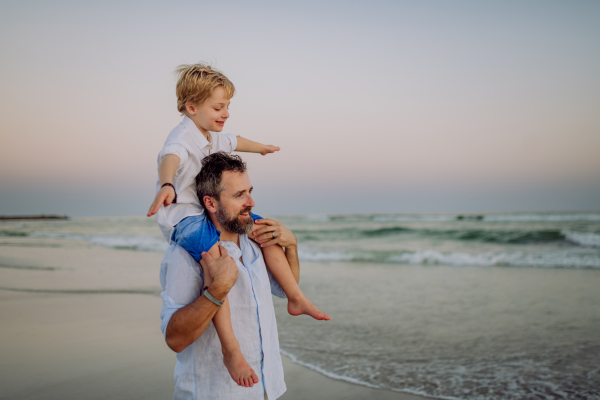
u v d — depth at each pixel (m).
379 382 3.54
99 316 5.50
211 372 1.69
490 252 13.81
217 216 1.75
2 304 6.17
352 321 5.49
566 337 4.75
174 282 1.66
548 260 11.33
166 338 1.57
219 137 2.14
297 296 1.95
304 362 4.03
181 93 1.96
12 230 28.34
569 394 3.29
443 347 4.44
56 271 9.41
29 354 4.06
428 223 28.59
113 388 3.31
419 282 8.48
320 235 21.98
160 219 1.79
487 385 3.47
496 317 5.66
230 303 1.71
